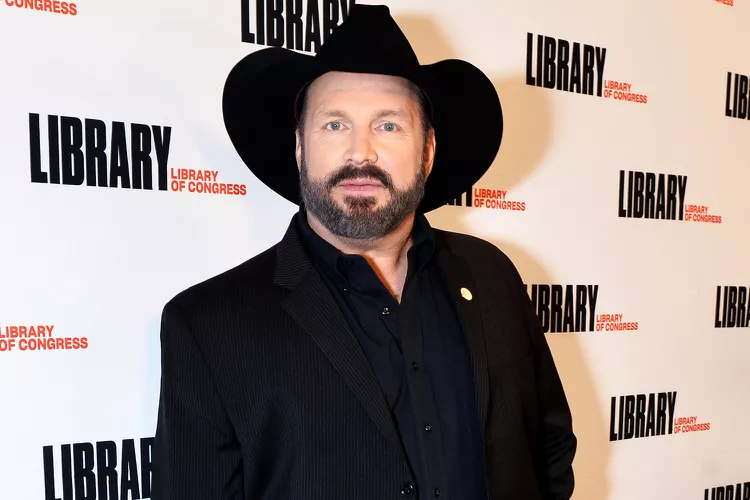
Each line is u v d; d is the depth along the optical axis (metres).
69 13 1.24
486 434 1.08
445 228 1.58
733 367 2.00
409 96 1.10
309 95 1.11
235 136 1.23
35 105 1.22
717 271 1.97
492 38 1.61
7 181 1.21
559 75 1.70
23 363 1.23
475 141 1.34
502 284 1.28
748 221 2.00
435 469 1.04
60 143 1.24
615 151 1.79
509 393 1.14
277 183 1.33
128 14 1.28
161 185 1.33
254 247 1.42
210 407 1.02
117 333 1.30
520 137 1.66
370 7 1.11
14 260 1.22
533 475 1.16
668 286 1.89
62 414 1.26
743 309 2.01
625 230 1.82
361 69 1.04
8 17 1.19
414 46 1.52
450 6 1.56
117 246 1.30
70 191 1.25
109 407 1.30
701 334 1.95
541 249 1.70
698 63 1.91
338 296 1.11
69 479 1.27
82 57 1.25
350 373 1.00
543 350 1.34
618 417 1.83
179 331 1.04
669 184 1.88
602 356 1.80
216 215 1.38
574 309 1.75
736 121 1.98
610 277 1.80
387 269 1.19
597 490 1.80
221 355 1.02
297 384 1.00
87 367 1.28
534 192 1.68
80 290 1.27
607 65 1.77
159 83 1.31
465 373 1.13
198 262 1.37
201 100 1.35
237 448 1.05
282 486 1.01
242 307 1.05
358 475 0.99
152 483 1.14
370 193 1.05
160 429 1.11
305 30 1.43
